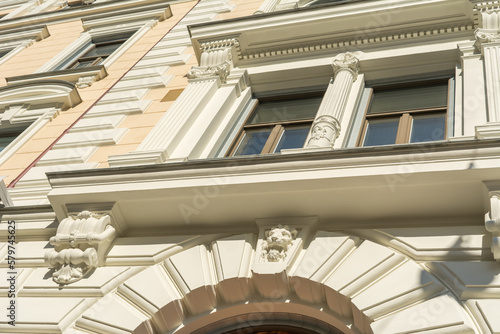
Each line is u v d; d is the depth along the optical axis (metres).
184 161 5.30
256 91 7.76
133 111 7.81
